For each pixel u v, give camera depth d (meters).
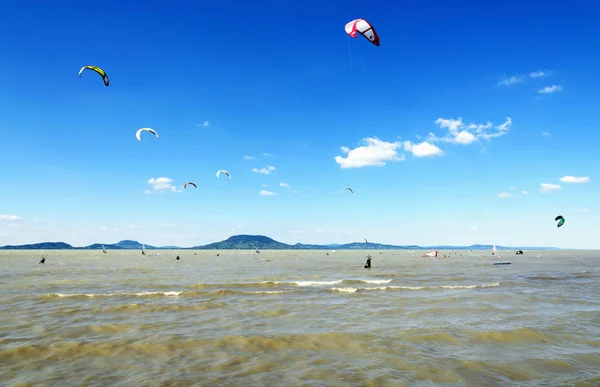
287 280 36.62
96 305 21.02
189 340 13.57
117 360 11.36
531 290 28.34
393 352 12.20
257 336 14.10
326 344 13.14
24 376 9.96
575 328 15.52
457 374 10.19
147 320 17.06
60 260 94.62
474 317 17.75
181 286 30.86
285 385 9.27
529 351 12.40
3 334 14.37
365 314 18.53
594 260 95.69
